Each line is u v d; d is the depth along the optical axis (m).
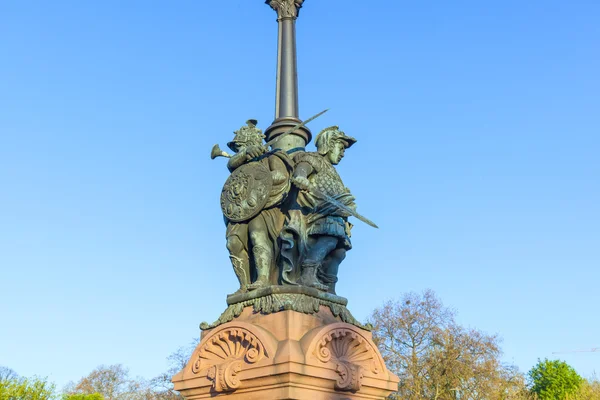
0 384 36.09
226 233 8.15
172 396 43.09
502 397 37.16
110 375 66.00
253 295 7.46
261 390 6.63
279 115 9.06
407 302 39.66
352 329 7.25
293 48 9.59
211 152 8.62
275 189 7.91
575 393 53.91
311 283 7.57
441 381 36.66
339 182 8.27
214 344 7.33
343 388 6.80
